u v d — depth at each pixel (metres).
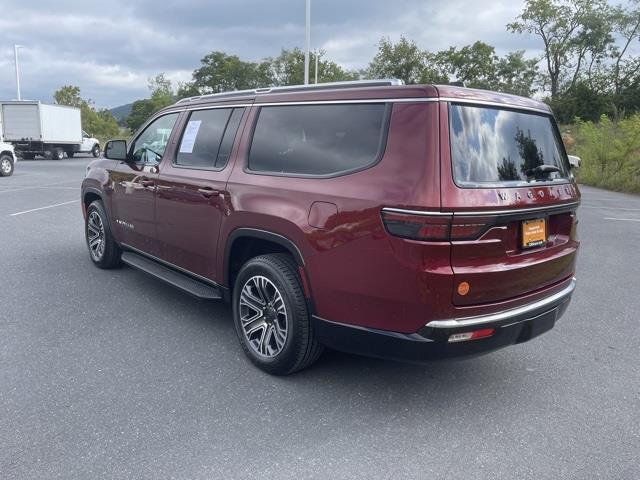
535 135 3.58
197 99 4.86
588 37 55.91
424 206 2.86
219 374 3.81
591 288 6.30
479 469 2.82
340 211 3.21
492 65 57.38
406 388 3.71
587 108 49.69
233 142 4.18
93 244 6.47
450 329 2.95
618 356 4.35
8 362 3.89
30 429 3.06
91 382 3.63
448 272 2.89
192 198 4.40
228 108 4.38
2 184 16.22
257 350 3.91
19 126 29.86
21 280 5.91
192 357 4.08
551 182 3.52
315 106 3.63
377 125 3.22
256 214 3.73
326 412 3.35
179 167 4.68
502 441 3.09
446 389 3.71
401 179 2.99
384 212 2.99
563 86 58.81
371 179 3.12
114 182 5.71
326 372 3.90
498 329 3.12
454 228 2.89
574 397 3.65
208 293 4.38
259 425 3.18
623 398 3.64
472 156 3.07
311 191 3.41
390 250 2.98
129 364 3.93
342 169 3.31
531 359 4.27
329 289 3.31
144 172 5.13
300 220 3.43
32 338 4.34
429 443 3.05
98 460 2.80
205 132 4.54
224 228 4.06
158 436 3.03
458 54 55.78
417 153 2.98
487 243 3.02
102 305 5.18
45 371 3.77
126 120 68.62
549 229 3.56
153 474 2.70
